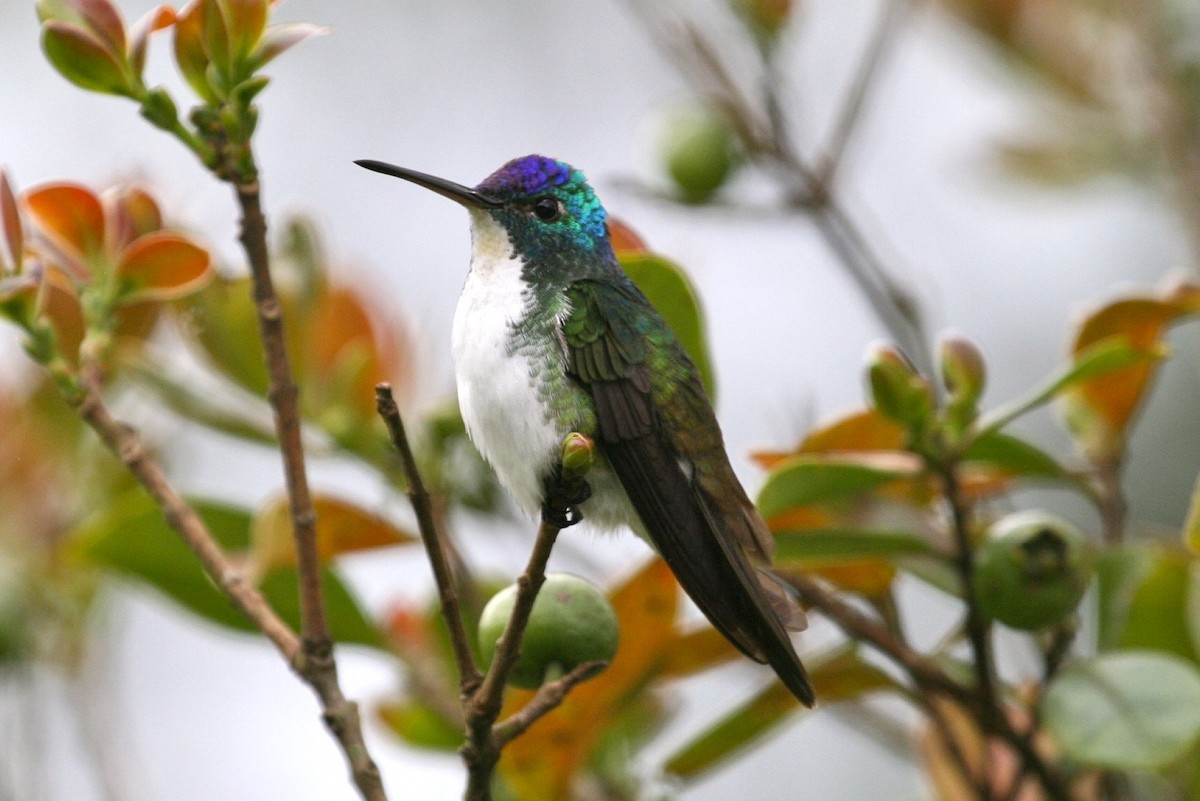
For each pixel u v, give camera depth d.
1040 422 15.48
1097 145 12.93
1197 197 11.82
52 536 10.45
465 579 8.41
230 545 8.54
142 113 6.21
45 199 6.93
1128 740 7.05
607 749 8.31
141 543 8.38
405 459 5.63
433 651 8.86
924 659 7.54
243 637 8.55
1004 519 7.54
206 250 6.91
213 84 6.17
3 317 6.53
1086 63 13.04
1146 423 14.77
